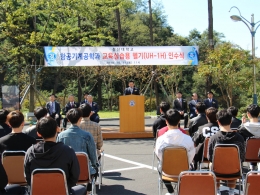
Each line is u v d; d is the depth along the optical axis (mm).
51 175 3521
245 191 3549
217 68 17828
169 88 30734
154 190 6047
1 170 3723
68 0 15914
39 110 6363
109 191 5996
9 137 4766
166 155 4738
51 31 17609
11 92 16125
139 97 12750
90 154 5000
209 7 18984
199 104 7207
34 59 17516
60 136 4977
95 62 13828
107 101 36875
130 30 42062
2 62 23125
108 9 17172
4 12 17250
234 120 7238
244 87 18391
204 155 5766
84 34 17688
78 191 4094
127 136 12625
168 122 4973
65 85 34219
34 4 16281
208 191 3633
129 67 30609
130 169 7691
